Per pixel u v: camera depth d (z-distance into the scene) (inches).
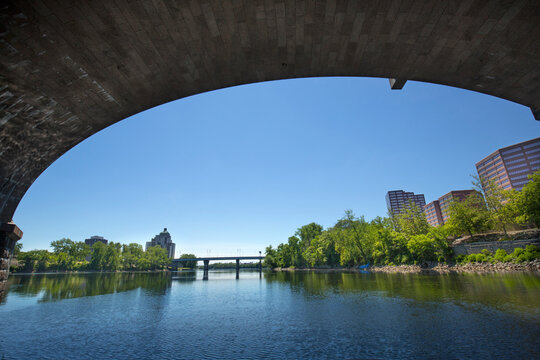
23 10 371.6
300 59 577.0
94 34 435.8
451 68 571.8
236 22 473.4
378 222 2920.8
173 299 1087.6
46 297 1150.3
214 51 530.6
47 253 4591.5
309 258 3932.1
